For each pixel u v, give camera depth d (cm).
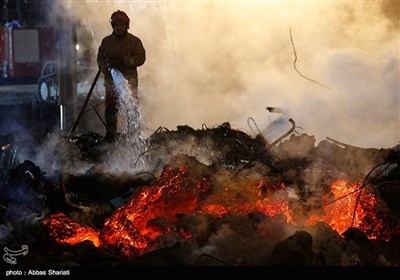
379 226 1016
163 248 869
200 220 937
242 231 929
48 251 955
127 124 1666
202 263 846
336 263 875
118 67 1680
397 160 1332
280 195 1061
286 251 835
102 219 1117
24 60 3912
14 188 1176
